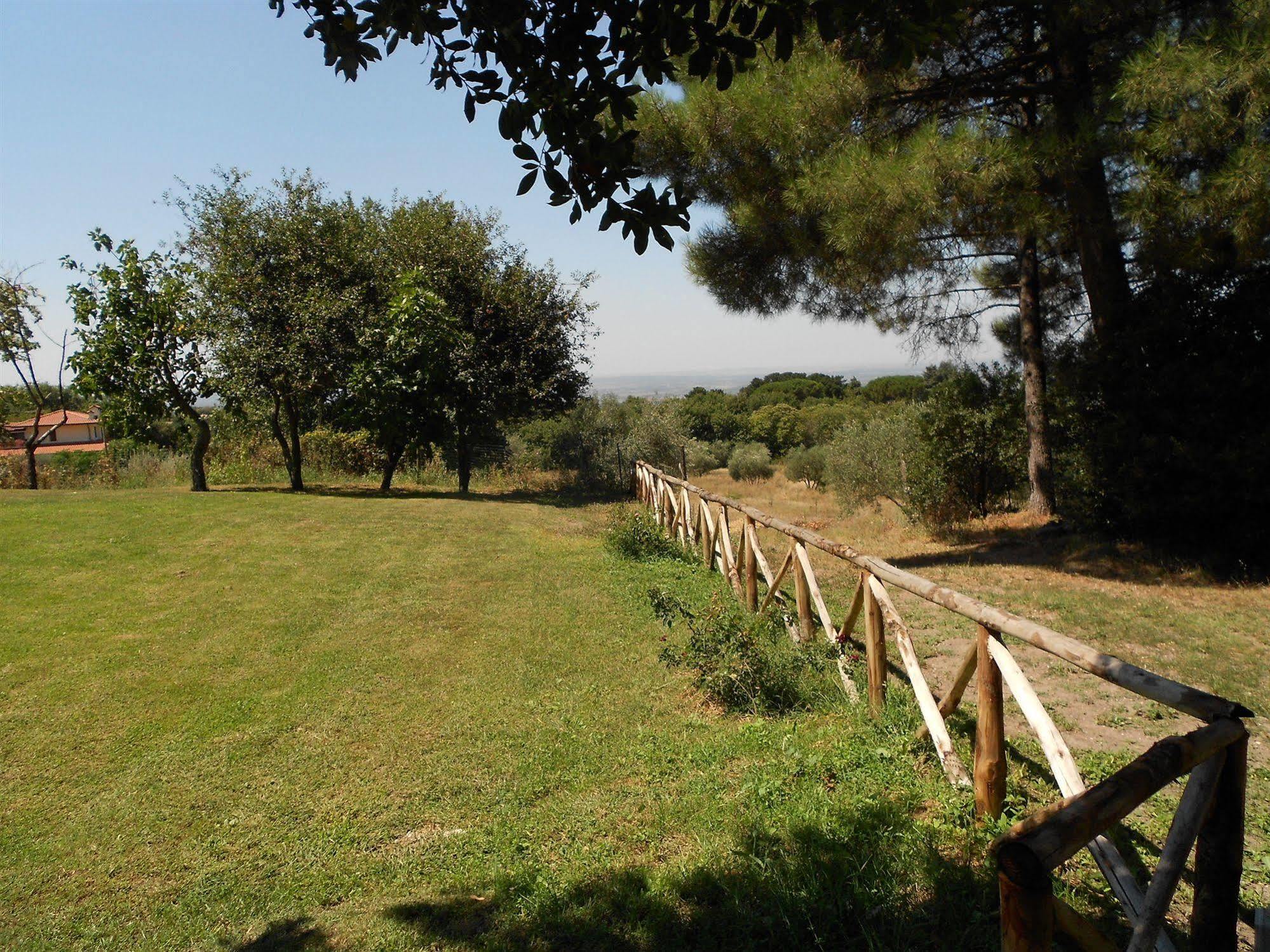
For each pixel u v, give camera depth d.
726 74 2.93
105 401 14.24
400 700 5.32
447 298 17.22
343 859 3.55
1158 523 8.52
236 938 3.06
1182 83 6.18
